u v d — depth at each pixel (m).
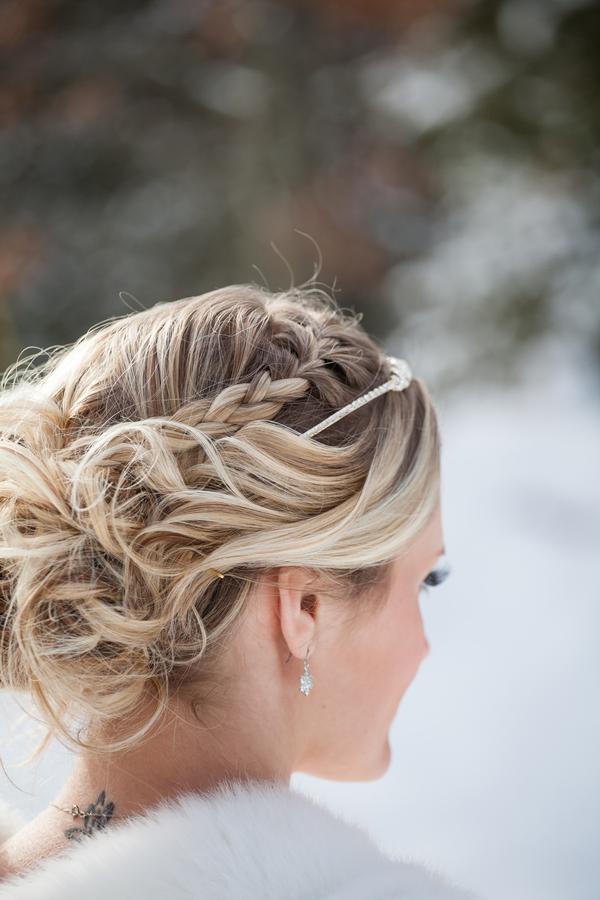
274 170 6.27
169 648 0.87
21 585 0.88
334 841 0.78
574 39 5.27
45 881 0.78
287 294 1.13
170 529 0.85
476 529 5.91
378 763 1.03
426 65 6.09
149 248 6.10
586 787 3.45
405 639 0.99
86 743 0.88
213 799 0.81
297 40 6.42
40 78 6.09
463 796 3.43
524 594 5.09
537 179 5.82
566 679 4.23
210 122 6.23
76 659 0.87
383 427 0.93
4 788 1.01
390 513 0.91
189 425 0.89
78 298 6.02
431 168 6.14
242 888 0.74
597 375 6.58
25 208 6.09
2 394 0.98
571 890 2.92
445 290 6.13
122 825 0.82
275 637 0.90
